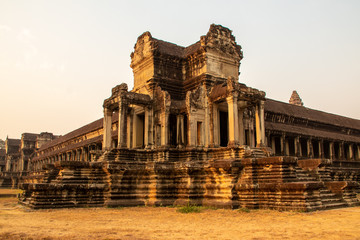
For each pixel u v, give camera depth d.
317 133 55.06
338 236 13.38
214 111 32.78
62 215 21.16
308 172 28.08
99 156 32.00
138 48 38.41
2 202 34.03
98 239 13.32
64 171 26.80
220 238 13.35
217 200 25.44
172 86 35.97
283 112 53.59
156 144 33.28
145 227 16.28
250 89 31.97
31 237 13.75
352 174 44.69
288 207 21.78
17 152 124.75
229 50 36.22
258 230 15.09
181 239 13.23
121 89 32.44
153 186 27.72
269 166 24.17
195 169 26.89
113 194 27.05
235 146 29.00
